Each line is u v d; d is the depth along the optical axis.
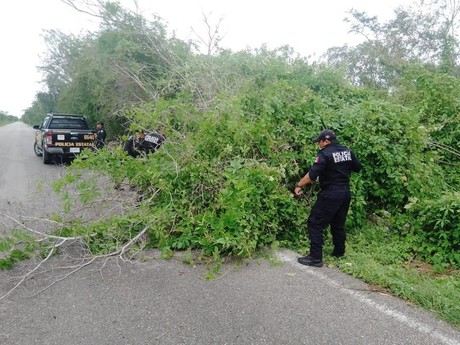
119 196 5.39
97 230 4.52
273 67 7.97
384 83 15.66
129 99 13.84
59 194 5.48
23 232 4.21
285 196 4.86
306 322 3.07
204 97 7.76
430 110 7.14
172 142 5.48
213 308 3.29
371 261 4.31
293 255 4.60
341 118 5.81
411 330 2.97
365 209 5.71
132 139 6.60
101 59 15.55
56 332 2.94
